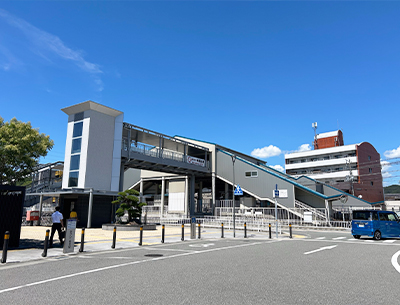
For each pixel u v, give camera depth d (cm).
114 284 631
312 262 917
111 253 1098
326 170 6831
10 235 1175
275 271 775
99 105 2547
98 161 2542
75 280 667
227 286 619
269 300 524
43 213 2966
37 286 614
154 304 498
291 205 3178
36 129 1925
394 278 703
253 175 3538
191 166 3588
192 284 634
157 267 823
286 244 1438
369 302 518
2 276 708
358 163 6378
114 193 2545
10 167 1752
